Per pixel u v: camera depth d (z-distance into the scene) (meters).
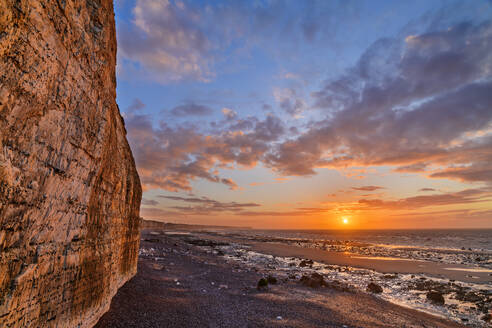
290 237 115.31
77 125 7.47
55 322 7.07
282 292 20.47
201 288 19.98
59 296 7.29
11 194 5.05
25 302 5.76
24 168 5.38
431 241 92.19
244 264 36.06
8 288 5.22
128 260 18.25
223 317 14.10
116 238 14.01
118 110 14.82
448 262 39.72
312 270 32.47
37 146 5.75
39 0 5.17
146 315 12.62
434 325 14.88
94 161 8.96
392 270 33.12
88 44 7.70
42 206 6.23
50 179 6.42
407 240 97.56
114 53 10.88
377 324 14.44
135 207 20.45
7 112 4.66
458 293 22.20
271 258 43.47
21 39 4.74
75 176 7.75
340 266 35.91
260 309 16.00
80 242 8.61
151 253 35.97
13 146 4.99
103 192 11.11
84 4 7.39
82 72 7.45
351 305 17.77
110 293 12.50
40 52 5.34
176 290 18.33
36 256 6.20
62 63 6.31
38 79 5.37
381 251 55.75
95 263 10.11
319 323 14.09
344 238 109.75
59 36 6.07
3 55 4.39
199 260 35.50
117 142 13.96
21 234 5.61
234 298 18.08
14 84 4.70
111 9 9.88
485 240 97.00
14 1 4.48
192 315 13.77
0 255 4.98
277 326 13.38
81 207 8.49
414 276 29.48
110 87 10.27
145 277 20.41
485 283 26.28
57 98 6.28
